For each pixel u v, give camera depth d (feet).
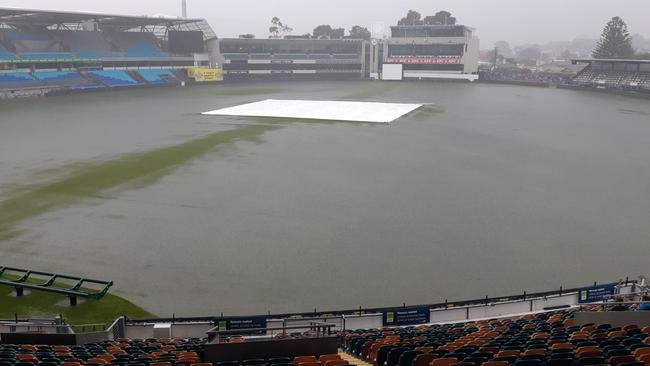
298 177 164.45
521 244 111.34
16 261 100.07
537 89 510.58
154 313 82.17
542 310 80.12
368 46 622.95
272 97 410.72
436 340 57.57
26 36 425.69
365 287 91.40
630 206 138.92
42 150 198.29
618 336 52.16
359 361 54.85
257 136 233.96
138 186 152.35
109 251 105.40
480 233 117.80
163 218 125.18
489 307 79.41
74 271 96.32
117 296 87.45
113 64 478.18
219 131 245.04
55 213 127.54
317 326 59.93
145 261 100.99
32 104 343.05
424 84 558.15
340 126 266.98
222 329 71.87
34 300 86.48
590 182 164.14
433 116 311.27
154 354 54.34
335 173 170.40
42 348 58.03
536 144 227.20
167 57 525.75
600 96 446.19
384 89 497.05
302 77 609.83
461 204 139.44
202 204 136.36
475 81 587.27
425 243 111.65
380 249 108.17
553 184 161.17
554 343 50.01
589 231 119.44
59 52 433.89
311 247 108.78
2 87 370.32
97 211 129.59
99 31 493.36
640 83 454.40
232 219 125.18
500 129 267.39
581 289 82.02
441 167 181.37
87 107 331.77
